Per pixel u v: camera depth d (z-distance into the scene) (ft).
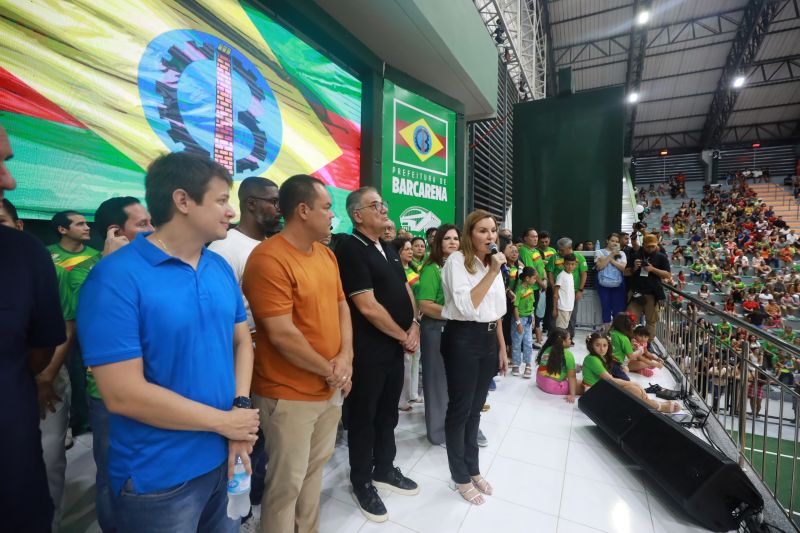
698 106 68.69
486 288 5.64
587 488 6.57
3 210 4.34
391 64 13.35
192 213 2.92
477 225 5.89
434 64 13.44
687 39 51.93
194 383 2.93
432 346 7.85
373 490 5.92
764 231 55.36
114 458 2.83
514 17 30.32
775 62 54.13
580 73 60.29
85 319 2.62
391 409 6.26
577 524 5.73
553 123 22.52
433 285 7.78
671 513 5.98
